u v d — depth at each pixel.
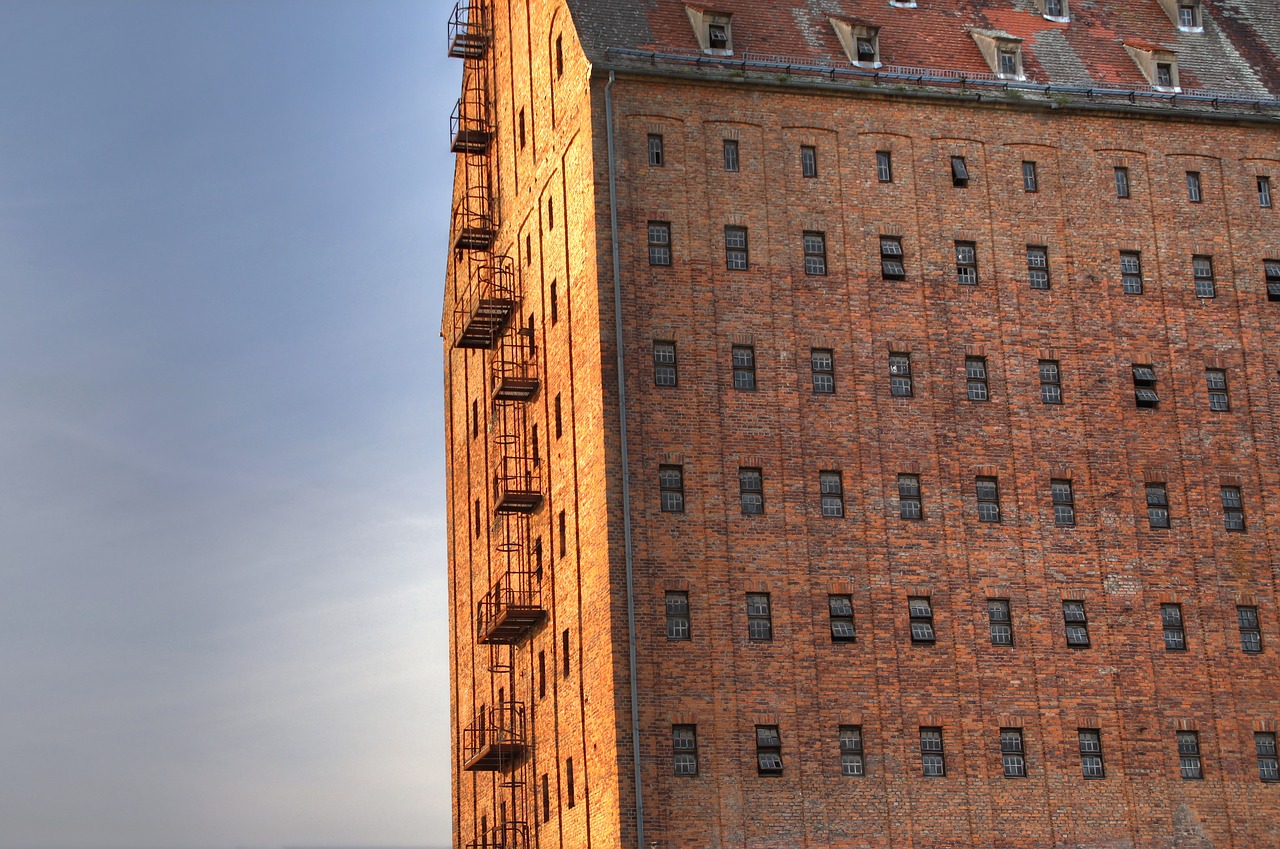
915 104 63.12
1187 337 63.88
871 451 59.56
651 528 56.88
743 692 56.19
